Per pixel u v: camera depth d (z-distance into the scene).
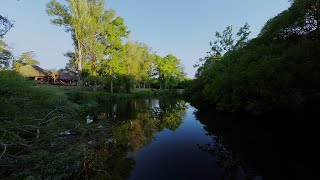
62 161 7.82
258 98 18.31
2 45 27.58
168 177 7.94
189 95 46.34
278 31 18.89
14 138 8.75
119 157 10.09
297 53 13.51
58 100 14.60
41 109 12.95
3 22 13.10
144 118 21.08
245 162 9.43
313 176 7.80
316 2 14.62
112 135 13.69
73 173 7.88
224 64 28.62
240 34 30.81
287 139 12.80
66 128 12.61
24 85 14.59
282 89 14.38
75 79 47.72
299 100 12.91
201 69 39.06
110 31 38.53
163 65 70.31
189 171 8.58
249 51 20.66
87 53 37.53
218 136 14.09
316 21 15.73
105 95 35.91
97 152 10.41
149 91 57.97
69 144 10.45
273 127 16.30
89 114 22.28
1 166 7.70
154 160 9.75
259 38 22.02
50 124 10.84
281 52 16.56
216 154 10.59
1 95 12.64
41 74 45.31
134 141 12.86
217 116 22.16
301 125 14.46
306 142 12.08
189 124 18.39
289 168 8.59
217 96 25.62
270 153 10.47
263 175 8.05
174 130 16.06
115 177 7.98
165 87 74.00
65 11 34.12
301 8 15.67
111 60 39.19
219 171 8.52
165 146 11.91
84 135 12.50
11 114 11.20
